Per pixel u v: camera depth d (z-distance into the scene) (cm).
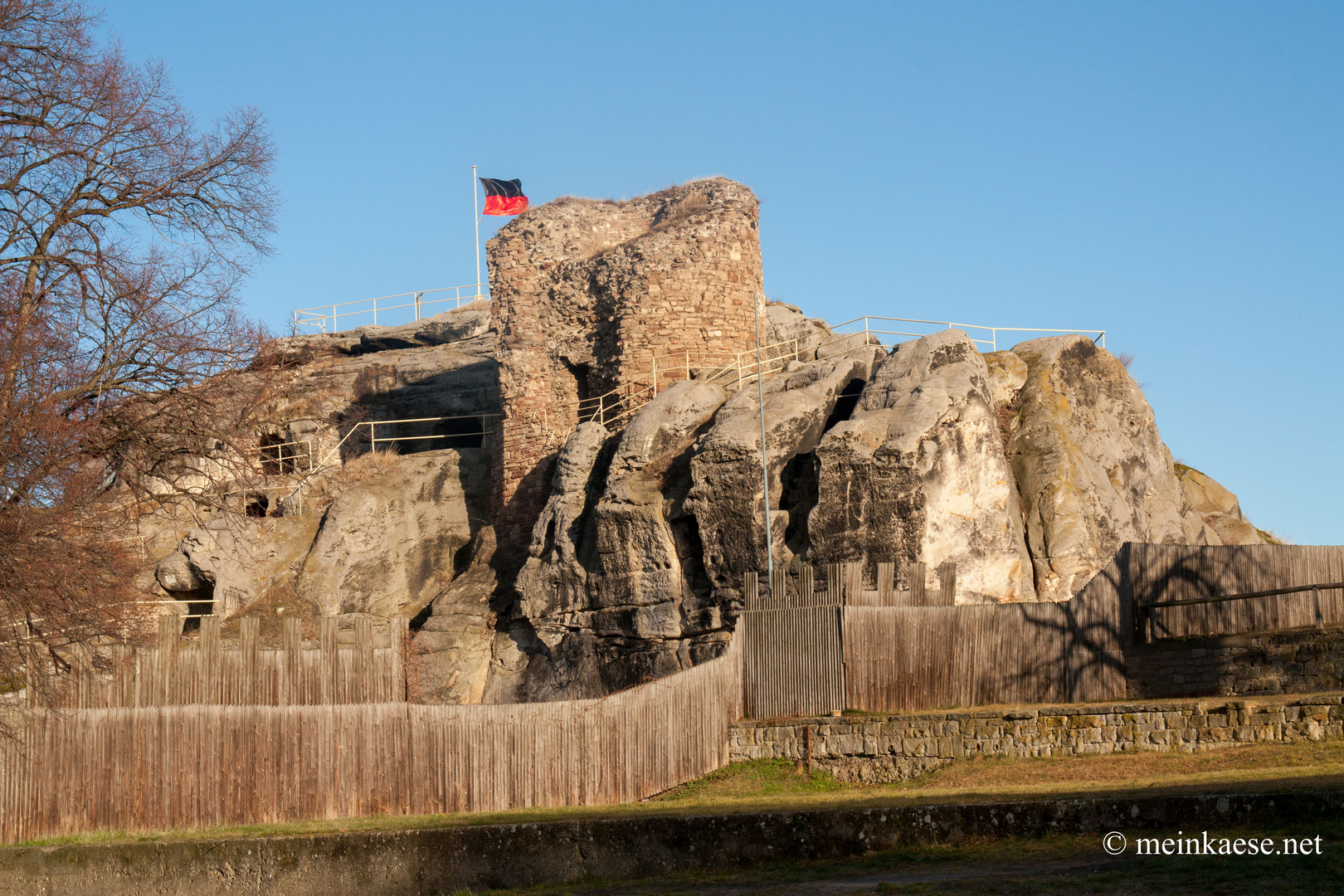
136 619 2208
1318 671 1978
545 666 3444
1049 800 1376
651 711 2181
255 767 1989
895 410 3053
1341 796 1202
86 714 1969
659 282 3925
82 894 1619
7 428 1647
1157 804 1288
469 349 4862
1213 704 1814
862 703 2236
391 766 2034
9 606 1644
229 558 3756
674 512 3209
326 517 3878
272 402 2106
